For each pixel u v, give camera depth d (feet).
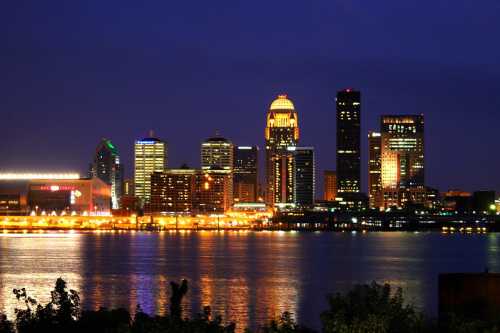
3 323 185.16
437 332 160.45
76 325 180.45
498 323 157.58
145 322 163.53
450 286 171.53
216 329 162.09
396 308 168.35
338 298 173.37
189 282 583.99
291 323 173.78
